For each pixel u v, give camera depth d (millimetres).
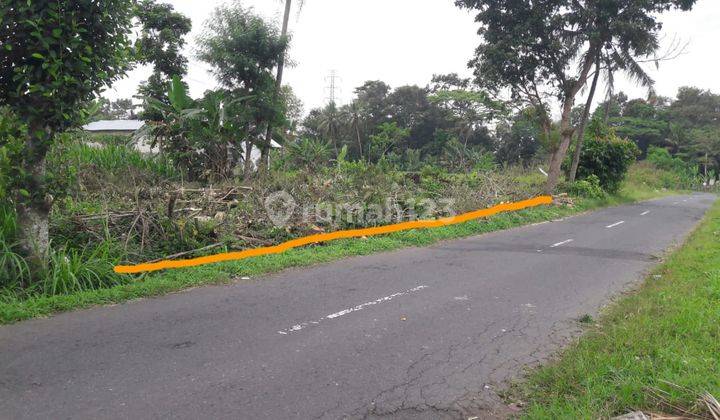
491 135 64375
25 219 6402
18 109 6207
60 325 5371
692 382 3945
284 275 8055
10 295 5891
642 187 39000
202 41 16359
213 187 11562
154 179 11172
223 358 4648
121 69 7078
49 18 6023
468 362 4773
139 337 5102
